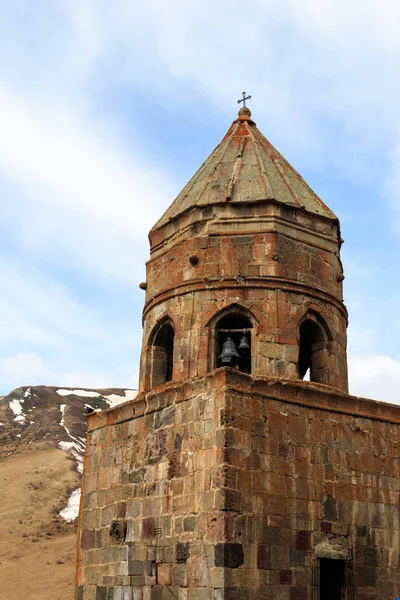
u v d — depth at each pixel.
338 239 20.22
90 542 18.27
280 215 18.88
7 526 59.91
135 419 18.09
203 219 19.03
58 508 64.94
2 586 47.00
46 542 57.16
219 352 18.06
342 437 16.91
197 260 18.61
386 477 17.28
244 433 15.28
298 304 18.17
